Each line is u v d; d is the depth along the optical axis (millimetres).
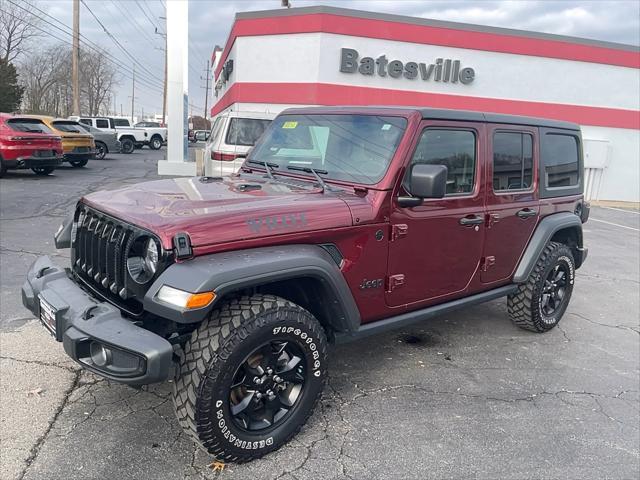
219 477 2729
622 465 3068
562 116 18141
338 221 3059
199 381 2564
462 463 2984
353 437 3158
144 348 2396
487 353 4523
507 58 17297
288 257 2756
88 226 3123
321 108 4059
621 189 19250
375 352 4398
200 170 17078
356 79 16422
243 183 3576
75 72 33219
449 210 3684
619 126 18703
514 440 3246
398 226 3359
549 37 17438
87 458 2795
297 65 16344
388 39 16359
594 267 8188
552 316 5016
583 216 5348
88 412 3209
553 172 4781
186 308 2414
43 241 7273
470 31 16859
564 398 3820
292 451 2984
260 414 2928
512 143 4242
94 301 2748
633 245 10359
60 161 14594
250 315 2682
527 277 4539
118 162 21984
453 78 17016
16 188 12156
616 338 5125
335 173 3559
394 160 3303
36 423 3064
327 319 3221
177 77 16953
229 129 9492
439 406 3586
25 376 3568
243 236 2707
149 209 2803
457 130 3727
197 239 2574
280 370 2920
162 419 3178
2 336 4145
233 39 18078
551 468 3000
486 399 3729
